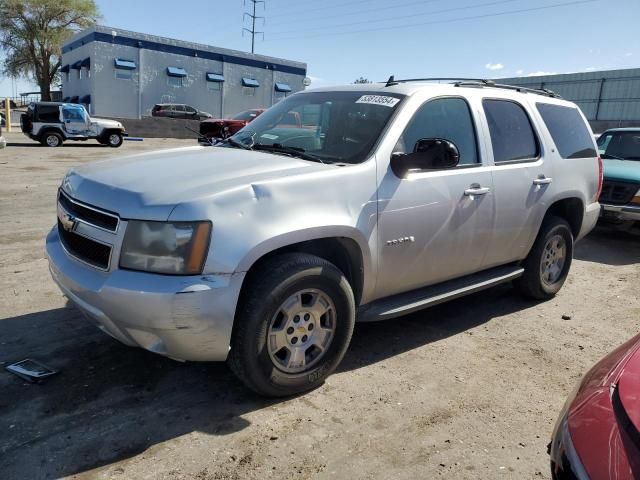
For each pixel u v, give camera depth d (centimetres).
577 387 237
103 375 362
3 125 2994
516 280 541
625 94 3403
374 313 383
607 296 587
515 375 397
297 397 350
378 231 366
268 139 428
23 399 331
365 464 290
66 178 377
